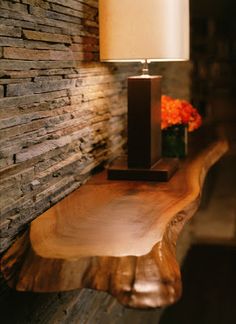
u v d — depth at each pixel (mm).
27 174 1664
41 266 1341
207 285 3898
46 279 1328
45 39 1764
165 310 3658
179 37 2168
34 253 1379
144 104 2248
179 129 2736
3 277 1529
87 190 2080
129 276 1302
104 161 2562
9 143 1533
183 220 1794
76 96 2111
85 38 2207
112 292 1289
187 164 2609
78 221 1651
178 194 2000
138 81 2246
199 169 2492
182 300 3750
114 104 2719
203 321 3508
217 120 4520
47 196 1833
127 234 1522
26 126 1645
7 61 1503
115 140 2764
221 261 4234
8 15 1497
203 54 4328
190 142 3287
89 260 1342
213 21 4352
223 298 3768
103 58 2203
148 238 1485
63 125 1975
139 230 1559
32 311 1739
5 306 1553
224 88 4504
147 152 2273
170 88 4008
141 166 2287
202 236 4621
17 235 1603
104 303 2545
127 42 2119
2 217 1503
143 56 2113
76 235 1516
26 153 1650
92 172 2375
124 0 2096
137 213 1741
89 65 2268
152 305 1254
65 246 1423
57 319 1961
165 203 1868
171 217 1696
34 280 1335
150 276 1305
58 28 1884
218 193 4809
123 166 2326
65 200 1921
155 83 2334
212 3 4297
